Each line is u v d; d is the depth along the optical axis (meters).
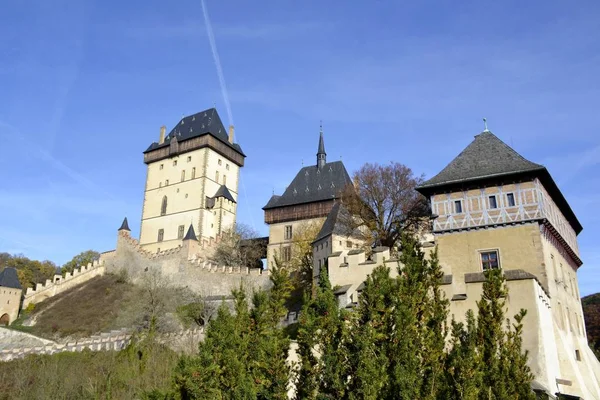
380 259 34.53
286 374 17.00
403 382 14.48
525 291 27.81
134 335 42.69
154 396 20.45
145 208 89.69
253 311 19.47
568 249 43.38
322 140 76.88
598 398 36.06
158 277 69.44
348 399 14.52
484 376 16.86
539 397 22.17
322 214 68.88
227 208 84.81
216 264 65.50
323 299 16.64
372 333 15.33
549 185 38.16
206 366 16.88
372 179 54.72
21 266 104.94
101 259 81.69
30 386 34.59
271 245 72.12
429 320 17.34
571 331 38.12
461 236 36.94
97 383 33.03
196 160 86.25
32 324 64.06
